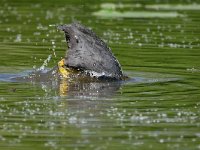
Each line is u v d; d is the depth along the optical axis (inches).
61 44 2320.4
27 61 2026.3
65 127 1370.6
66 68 1787.6
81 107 1508.4
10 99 1572.3
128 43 2349.9
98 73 1769.2
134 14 2940.5
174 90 1680.6
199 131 1352.1
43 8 3085.6
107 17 2876.5
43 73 1817.2
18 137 1312.7
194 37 2484.0
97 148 1255.5
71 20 2770.7
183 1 3371.1
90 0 3341.5
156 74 1879.9
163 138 1312.7
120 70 1802.4
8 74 1838.1
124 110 1488.7
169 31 2596.0
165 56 2140.7
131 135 1327.5
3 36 2452.0
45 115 1445.6
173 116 1445.6
